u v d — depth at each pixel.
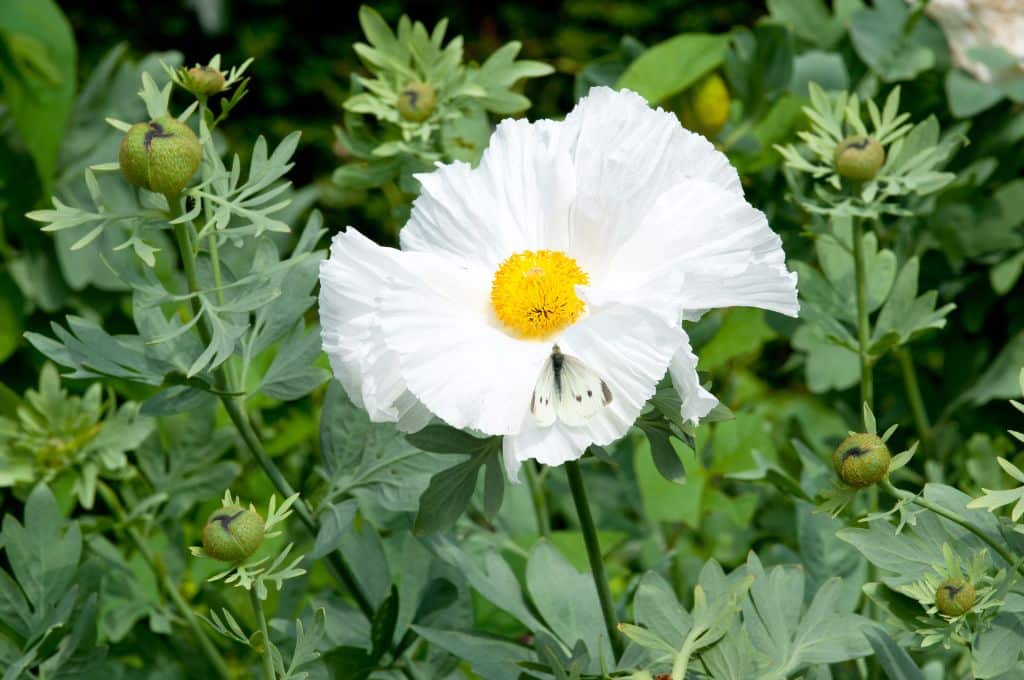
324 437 1.16
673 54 1.41
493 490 1.07
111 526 1.29
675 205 1.07
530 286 1.05
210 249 1.14
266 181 1.12
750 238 1.06
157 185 1.08
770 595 1.09
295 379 1.15
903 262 1.40
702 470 1.37
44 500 1.16
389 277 1.07
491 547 1.25
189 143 1.08
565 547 1.31
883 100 1.42
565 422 1.04
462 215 1.09
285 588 1.23
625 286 1.06
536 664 1.08
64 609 1.15
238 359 1.42
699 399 1.03
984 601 1.05
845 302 1.23
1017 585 1.08
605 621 1.12
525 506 1.31
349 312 1.07
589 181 1.07
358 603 1.18
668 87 1.40
